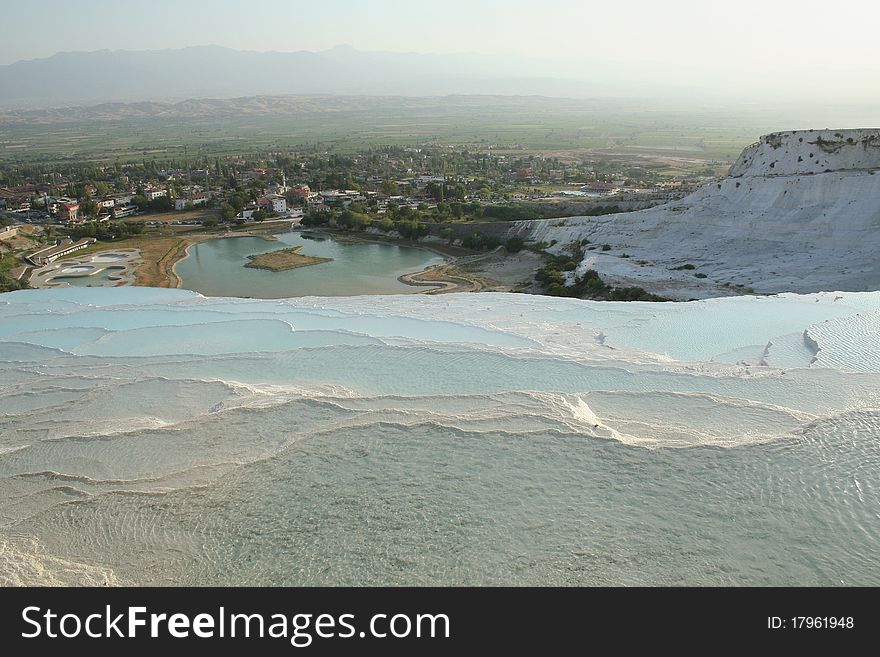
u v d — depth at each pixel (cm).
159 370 3547
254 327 4631
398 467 2272
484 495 2112
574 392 2905
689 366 3167
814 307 4691
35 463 2439
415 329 4544
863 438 2298
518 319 4959
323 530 1989
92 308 5659
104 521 2055
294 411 2712
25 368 3838
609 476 2175
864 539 1862
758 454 2238
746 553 1833
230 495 2158
